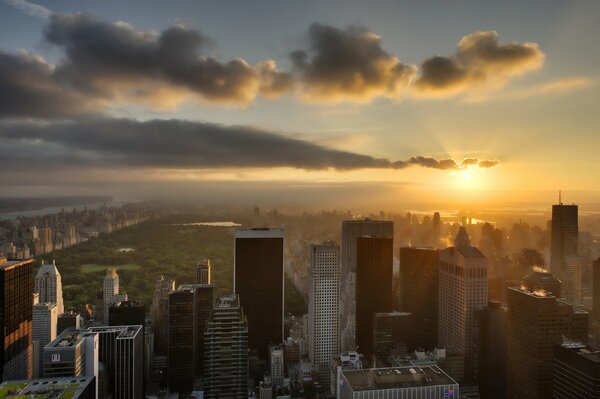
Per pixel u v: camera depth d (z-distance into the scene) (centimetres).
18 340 11594
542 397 11206
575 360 9556
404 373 9906
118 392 11850
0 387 7681
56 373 10125
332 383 13712
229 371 10931
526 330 11681
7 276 11094
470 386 13238
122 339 11862
